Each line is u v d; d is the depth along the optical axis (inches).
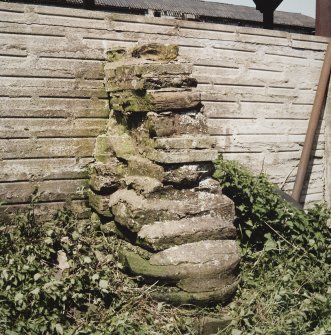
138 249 165.6
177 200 166.2
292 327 156.1
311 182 290.2
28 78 196.4
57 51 201.8
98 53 211.3
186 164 167.2
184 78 176.6
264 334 149.6
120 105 195.8
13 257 162.6
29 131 196.9
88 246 183.2
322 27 289.1
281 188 274.1
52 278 159.2
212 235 165.0
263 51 259.3
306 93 278.8
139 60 186.1
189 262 156.7
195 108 175.6
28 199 197.0
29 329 141.5
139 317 154.9
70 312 155.5
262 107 262.2
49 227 185.5
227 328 154.6
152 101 167.3
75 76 205.9
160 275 156.3
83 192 206.5
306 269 198.2
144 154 177.5
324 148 292.4
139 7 771.4
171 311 156.6
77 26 205.8
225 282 160.4
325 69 276.2
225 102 249.1
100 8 727.1
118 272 171.0
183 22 232.7
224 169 212.1
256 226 206.7
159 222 162.6
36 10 196.7
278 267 189.8
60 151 202.8
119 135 200.7
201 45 239.3
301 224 214.1
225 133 250.8
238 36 249.8
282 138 271.7
